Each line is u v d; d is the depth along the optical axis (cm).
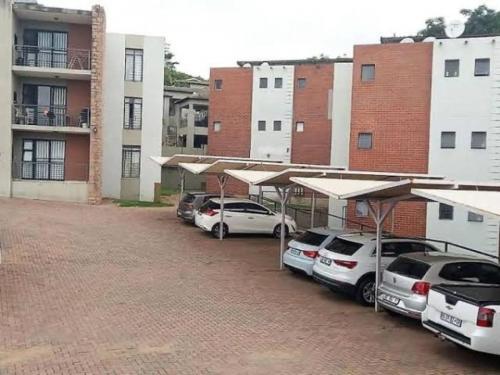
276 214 2334
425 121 2652
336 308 1248
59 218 2375
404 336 1038
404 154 2675
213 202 2277
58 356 866
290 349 946
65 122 3247
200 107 5659
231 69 4203
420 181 1098
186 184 5209
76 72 3083
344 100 3966
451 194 965
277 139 4106
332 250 1333
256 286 1444
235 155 4194
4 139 2989
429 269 1067
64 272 1468
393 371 841
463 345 827
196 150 5350
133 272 1534
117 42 3497
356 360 893
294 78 4069
